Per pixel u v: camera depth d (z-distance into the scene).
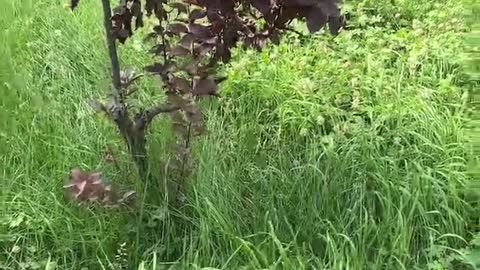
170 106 3.12
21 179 3.44
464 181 3.30
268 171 3.40
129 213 3.20
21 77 4.06
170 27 3.00
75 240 3.16
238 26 2.96
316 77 4.19
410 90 3.98
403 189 3.15
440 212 3.14
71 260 3.13
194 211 3.23
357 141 3.51
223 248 3.08
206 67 3.02
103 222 3.18
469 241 3.15
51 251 3.16
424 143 3.50
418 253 3.10
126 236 3.16
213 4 2.87
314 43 4.63
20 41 4.50
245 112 3.94
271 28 2.97
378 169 3.31
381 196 3.16
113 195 3.04
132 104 3.47
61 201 3.31
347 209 3.17
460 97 3.94
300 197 3.26
